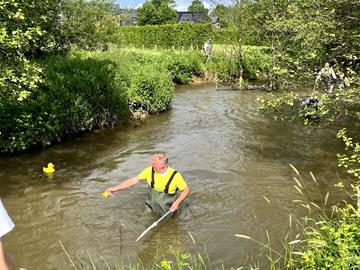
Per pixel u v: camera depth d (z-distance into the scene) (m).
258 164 9.69
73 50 20.09
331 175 8.98
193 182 8.45
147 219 6.84
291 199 7.70
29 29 7.63
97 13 22.94
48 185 8.19
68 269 5.51
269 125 13.57
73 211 7.09
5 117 9.67
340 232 3.72
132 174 8.88
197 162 9.76
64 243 6.11
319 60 7.77
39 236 6.30
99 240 6.20
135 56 21.59
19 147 9.84
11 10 7.53
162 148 10.87
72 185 8.20
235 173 9.04
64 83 11.76
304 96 8.84
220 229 6.53
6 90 7.79
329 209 7.25
